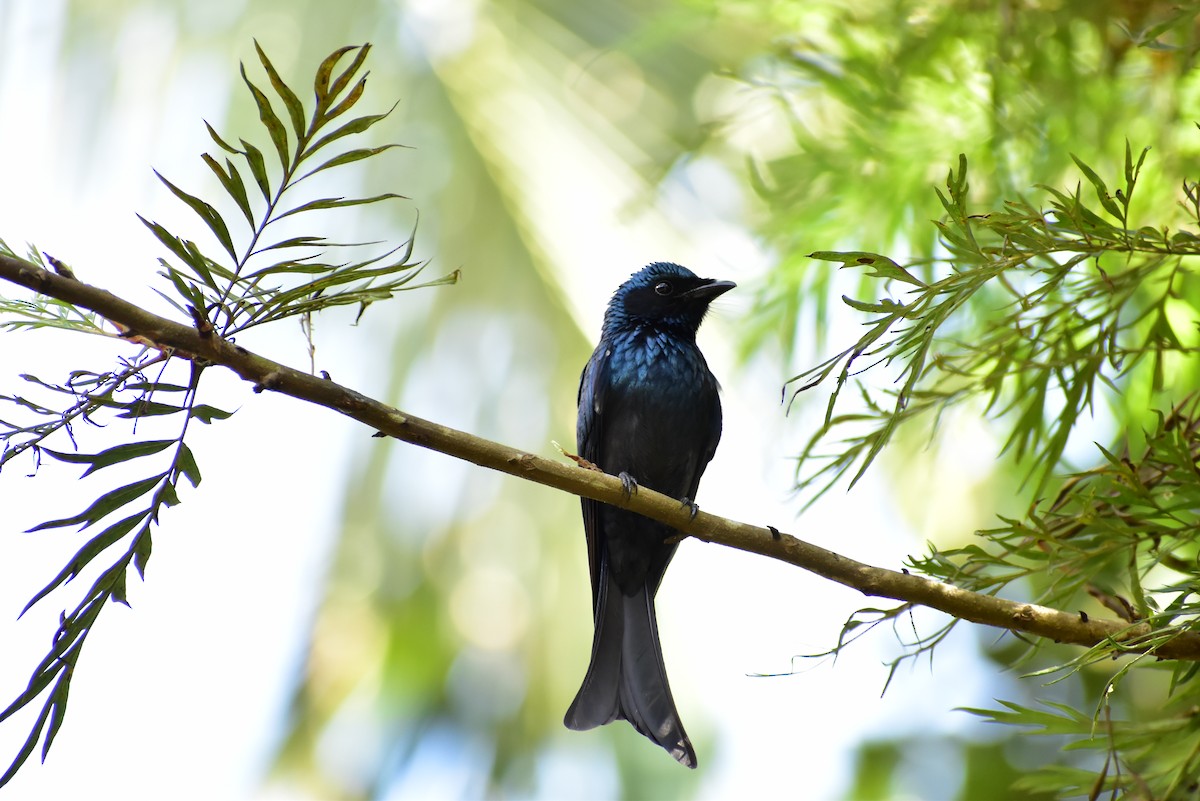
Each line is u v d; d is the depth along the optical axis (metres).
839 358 6.12
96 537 5.93
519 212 12.04
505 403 12.43
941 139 9.48
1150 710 10.59
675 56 11.84
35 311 5.96
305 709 14.25
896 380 6.89
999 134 8.85
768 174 10.23
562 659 13.20
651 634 10.29
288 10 12.73
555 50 12.19
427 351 12.41
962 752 15.05
